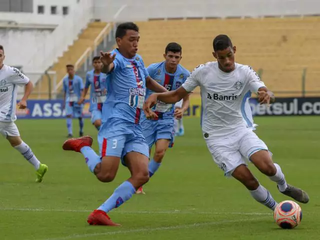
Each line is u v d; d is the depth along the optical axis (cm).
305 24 10456
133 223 1939
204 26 10731
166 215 2083
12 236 1747
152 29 10825
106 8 11069
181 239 1700
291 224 1820
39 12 10356
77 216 2064
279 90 9244
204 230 1823
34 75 9662
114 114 1900
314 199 2409
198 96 9150
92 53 10388
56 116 8862
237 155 1936
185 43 10481
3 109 2845
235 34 10450
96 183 2902
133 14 11181
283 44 10150
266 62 9888
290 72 9312
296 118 8288
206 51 10300
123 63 1906
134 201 2392
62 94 9219
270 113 8756
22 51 10000
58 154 4238
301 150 4478
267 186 2783
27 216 2064
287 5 10800
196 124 7512
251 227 1864
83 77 9494
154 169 2622
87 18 10912
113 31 10744
